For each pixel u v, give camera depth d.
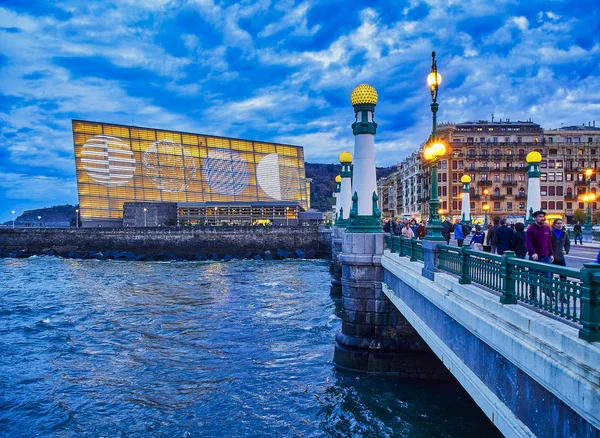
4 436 14.34
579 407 5.21
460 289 9.61
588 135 87.94
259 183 136.88
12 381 18.75
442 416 14.64
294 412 15.48
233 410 15.81
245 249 81.88
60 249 86.50
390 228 30.28
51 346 23.58
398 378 17.44
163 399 16.89
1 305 34.59
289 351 22.00
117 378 19.03
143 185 120.94
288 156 143.25
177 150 125.88
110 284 45.81
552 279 6.34
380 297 17.89
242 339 24.31
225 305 33.59
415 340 17.58
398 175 127.62
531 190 27.30
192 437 14.11
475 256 9.23
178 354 22.03
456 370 9.56
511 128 90.75
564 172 86.00
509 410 7.20
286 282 45.53
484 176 89.38
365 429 14.08
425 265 12.41
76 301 36.12
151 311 31.89
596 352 5.07
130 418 15.47
